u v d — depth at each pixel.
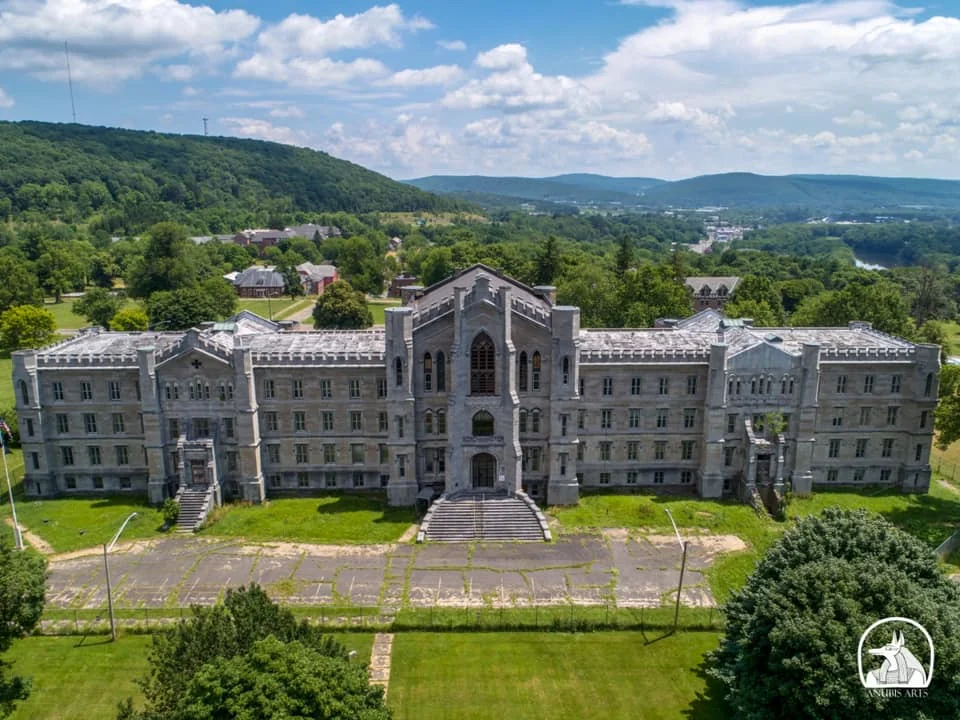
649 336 97.19
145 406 86.44
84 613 65.50
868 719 42.19
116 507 87.88
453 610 65.56
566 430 86.56
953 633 43.09
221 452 88.31
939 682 42.53
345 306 179.38
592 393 89.62
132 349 93.06
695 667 58.72
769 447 87.38
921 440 91.50
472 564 74.25
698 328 107.25
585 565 74.06
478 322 83.19
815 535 52.69
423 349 85.62
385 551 76.94
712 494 90.19
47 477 90.56
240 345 89.62
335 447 90.81
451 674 57.66
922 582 49.53
